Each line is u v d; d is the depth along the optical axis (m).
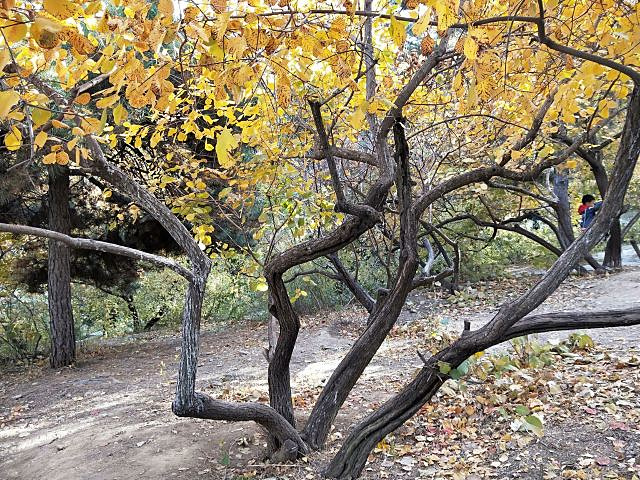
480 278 12.11
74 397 7.23
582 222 11.27
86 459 4.61
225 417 3.57
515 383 4.82
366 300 5.42
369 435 3.53
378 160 3.66
